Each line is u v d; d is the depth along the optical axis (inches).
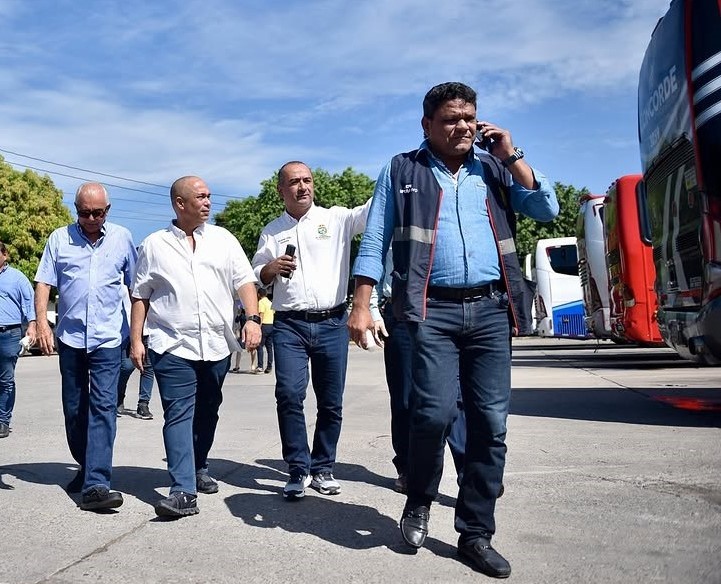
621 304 566.9
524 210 144.3
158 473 225.6
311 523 169.2
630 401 363.3
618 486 191.8
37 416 363.9
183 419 182.4
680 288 291.3
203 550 150.5
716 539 147.7
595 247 657.0
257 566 140.3
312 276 197.9
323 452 200.1
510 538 153.4
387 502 186.9
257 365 705.6
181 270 185.8
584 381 478.0
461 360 143.6
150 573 136.9
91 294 194.9
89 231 199.6
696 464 213.0
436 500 187.6
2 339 303.4
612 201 576.4
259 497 193.8
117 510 183.0
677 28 276.5
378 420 324.8
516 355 845.2
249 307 193.9
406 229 140.6
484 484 139.3
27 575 135.9
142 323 189.6
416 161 143.8
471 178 142.7
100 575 136.0
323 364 198.5
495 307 139.8
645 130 326.3
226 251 192.5
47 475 224.7
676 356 743.1
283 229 205.9
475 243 139.1
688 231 278.2
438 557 144.3
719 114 252.5
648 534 152.6
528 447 247.4
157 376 184.1
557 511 171.5
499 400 139.6
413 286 137.9
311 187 203.8
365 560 143.0
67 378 197.9
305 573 136.2
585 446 246.5
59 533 163.3
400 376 195.6
